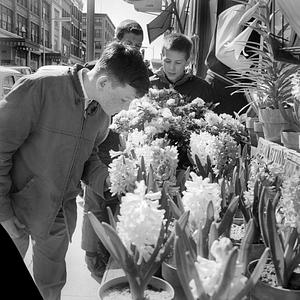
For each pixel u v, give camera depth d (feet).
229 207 3.53
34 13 181.06
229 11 10.89
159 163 4.74
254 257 3.91
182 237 2.95
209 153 5.63
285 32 9.26
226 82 11.20
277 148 6.63
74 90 5.74
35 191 6.07
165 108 7.25
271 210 3.30
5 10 155.74
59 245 6.78
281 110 6.89
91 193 7.72
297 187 3.61
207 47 20.81
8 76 39.29
